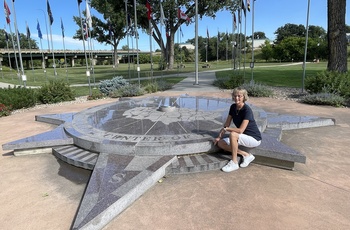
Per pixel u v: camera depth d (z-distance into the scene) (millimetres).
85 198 2875
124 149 4129
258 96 11141
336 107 8523
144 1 28938
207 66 41312
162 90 13891
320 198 3121
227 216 2807
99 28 47688
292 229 2578
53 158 4680
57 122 7008
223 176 3732
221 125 5152
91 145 4410
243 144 3912
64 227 2730
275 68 32062
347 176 3674
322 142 5086
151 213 2900
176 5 29922
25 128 6809
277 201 3070
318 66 33844
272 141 4320
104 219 2666
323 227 2602
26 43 64062
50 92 10828
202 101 8188
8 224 2805
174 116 6043
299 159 3693
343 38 10953
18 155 4859
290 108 8461
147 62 77250
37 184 3725
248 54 74625
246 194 3236
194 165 3838
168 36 34688
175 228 2637
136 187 3137
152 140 4316
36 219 2885
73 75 31609
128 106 7590
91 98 11586
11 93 9781
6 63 61688
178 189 3400
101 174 3447
